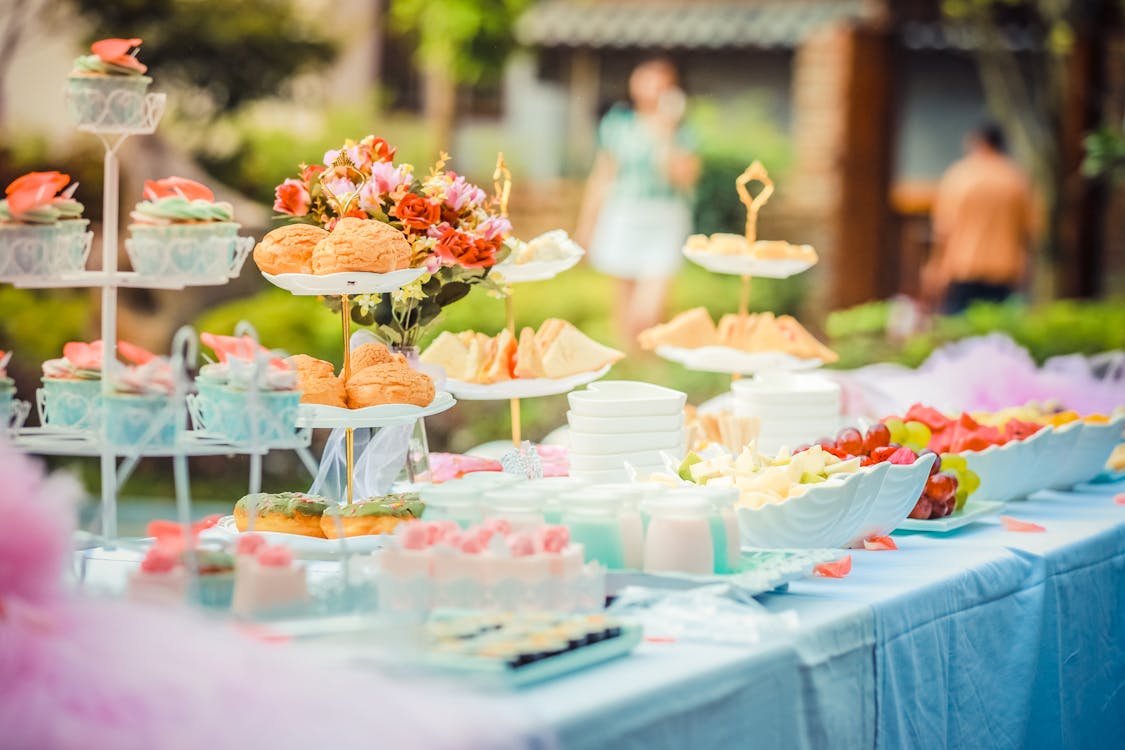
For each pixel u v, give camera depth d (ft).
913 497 8.18
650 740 5.07
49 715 4.18
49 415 6.63
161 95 6.77
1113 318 25.73
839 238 36.14
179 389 5.89
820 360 10.47
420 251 8.21
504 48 36.76
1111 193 35.68
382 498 7.47
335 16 36.42
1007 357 13.09
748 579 6.38
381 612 5.72
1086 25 32.94
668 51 40.63
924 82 40.06
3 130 31.40
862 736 6.38
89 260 29.58
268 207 31.42
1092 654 8.80
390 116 37.60
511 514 6.39
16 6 31.71
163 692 4.26
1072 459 10.43
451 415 26.78
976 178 34.06
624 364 31.45
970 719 7.43
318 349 27.40
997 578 7.75
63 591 4.75
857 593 6.83
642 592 6.19
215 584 5.61
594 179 33.65
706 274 33.68
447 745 4.26
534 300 30.76
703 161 35.27
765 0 39.78
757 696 5.67
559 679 5.21
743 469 7.84
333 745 4.16
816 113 36.96
